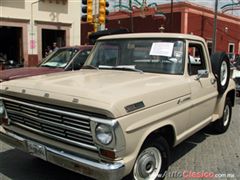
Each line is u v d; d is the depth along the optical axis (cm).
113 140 322
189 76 475
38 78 434
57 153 363
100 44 550
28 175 454
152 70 475
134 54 499
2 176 450
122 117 329
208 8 3659
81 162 343
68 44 2212
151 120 368
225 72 593
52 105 363
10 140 424
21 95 391
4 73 795
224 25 3962
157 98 383
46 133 376
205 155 545
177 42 480
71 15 2202
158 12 3456
